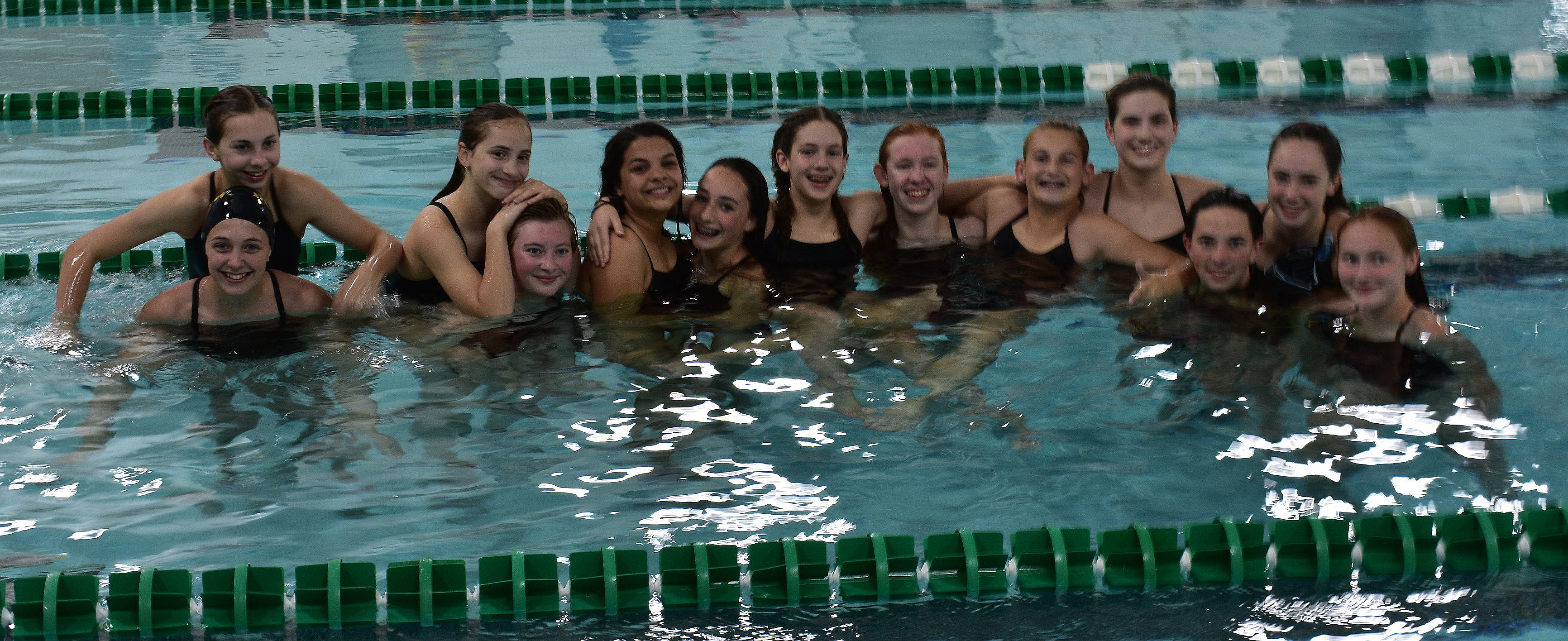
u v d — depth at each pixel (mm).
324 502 2627
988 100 6285
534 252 3539
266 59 6801
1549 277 3885
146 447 2836
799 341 3389
